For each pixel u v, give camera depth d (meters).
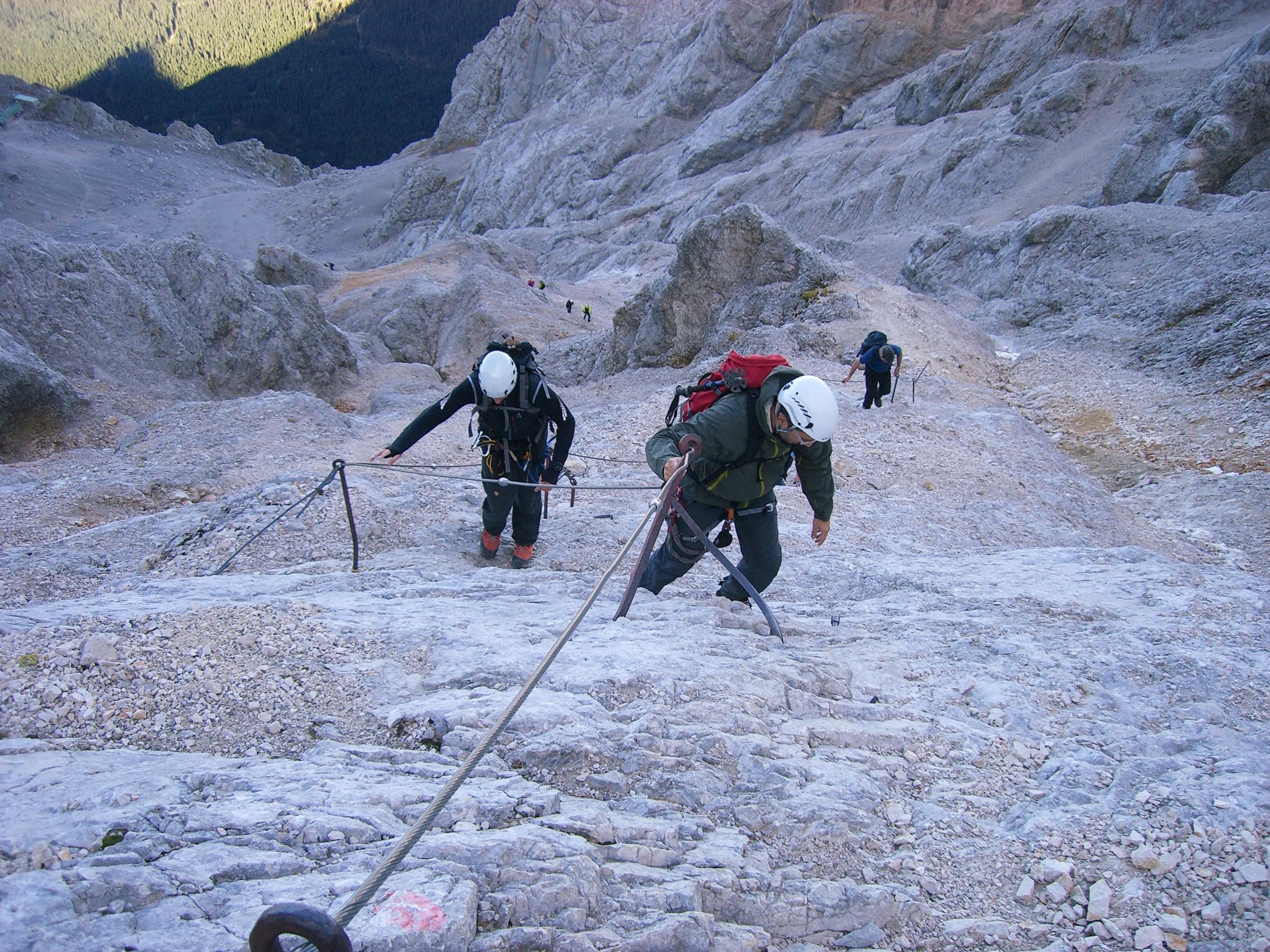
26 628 3.72
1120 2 58.41
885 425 12.47
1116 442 15.38
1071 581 5.81
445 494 8.77
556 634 4.09
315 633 3.85
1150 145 36.19
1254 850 2.89
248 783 2.70
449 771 2.93
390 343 41.66
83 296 23.80
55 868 2.21
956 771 3.38
